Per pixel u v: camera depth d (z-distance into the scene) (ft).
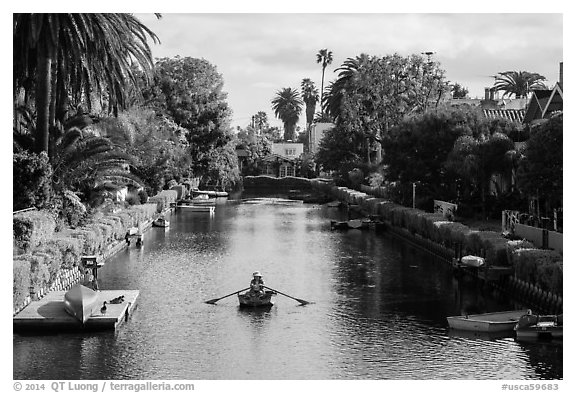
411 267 171.73
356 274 162.50
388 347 105.29
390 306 130.62
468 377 92.53
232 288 145.59
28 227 126.72
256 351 103.50
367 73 350.64
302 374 94.02
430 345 106.22
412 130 236.84
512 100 338.75
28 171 152.05
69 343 105.29
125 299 126.41
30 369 94.84
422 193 239.50
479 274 147.74
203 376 93.25
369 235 238.48
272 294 136.56
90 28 155.84
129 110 263.29
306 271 166.40
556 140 148.56
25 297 115.85
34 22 149.07
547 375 93.35
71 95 183.73
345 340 108.88
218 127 420.36
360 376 93.04
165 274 160.76
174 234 237.25
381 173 342.64
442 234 181.47
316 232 246.06
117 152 178.70
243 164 606.14
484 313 121.70
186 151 363.35
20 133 170.40
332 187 425.28
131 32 184.55
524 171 155.53
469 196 213.87
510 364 97.35
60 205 161.99
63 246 138.62
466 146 206.69
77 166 171.73
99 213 194.39
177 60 429.79
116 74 176.35
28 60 166.30
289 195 464.24
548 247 143.64
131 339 107.86
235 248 203.82
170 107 410.31
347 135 399.85
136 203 258.16
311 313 125.29
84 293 112.06
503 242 145.38
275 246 208.85
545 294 120.67
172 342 107.24
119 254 190.70
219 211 334.44
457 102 357.20
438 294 140.67
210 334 111.65
